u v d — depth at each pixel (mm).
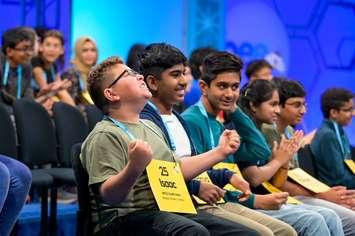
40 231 5812
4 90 6793
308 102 11242
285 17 11156
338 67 11562
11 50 6836
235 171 4625
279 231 4285
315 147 5871
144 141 3613
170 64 4246
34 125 6043
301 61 11281
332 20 11516
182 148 4281
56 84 6941
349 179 5918
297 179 5254
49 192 6652
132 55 7184
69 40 9492
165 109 4344
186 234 3518
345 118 6109
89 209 3871
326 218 4723
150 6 10172
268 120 5109
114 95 3844
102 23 9828
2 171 3859
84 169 3859
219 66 4551
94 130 3771
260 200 4500
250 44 10898
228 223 3965
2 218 4012
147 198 3812
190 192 4078
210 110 4656
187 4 10273
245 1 10820
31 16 9227
